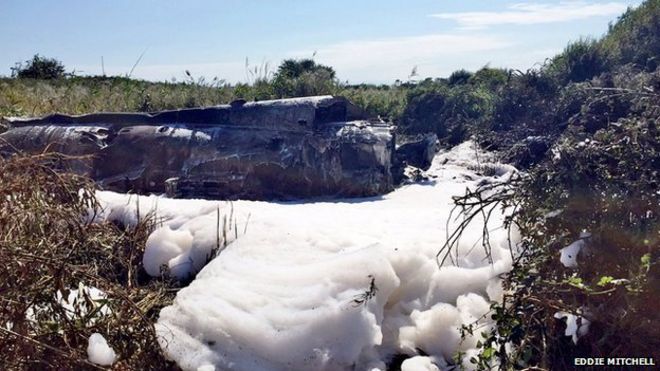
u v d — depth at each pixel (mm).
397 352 3750
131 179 7293
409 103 13852
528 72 12898
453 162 9617
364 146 7125
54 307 3434
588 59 13773
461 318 3805
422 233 4719
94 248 4445
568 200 3701
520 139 10594
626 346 3385
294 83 13031
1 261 3342
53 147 7430
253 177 7105
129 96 12656
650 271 3379
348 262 3910
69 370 3287
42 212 3838
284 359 3518
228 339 3604
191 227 5035
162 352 3578
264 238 4609
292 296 3799
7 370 3209
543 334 3367
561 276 3623
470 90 14281
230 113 7504
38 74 17578
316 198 7082
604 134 4020
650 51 14141
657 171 3707
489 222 4980
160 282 4613
